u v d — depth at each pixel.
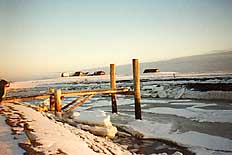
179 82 46.44
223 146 11.30
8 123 8.75
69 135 7.95
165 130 14.25
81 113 14.88
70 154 5.57
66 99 38.34
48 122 9.73
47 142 6.35
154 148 11.42
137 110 17.22
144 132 13.75
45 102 21.00
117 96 40.12
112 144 10.66
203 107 24.19
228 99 30.47
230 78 46.28
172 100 32.38
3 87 16.50
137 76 17.17
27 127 8.12
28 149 5.67
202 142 11.98
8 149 5.61
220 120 17.03
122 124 15.67
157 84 45.84
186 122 16.69
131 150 11.09
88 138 9.77
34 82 141.25
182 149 11.20
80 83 87.25
